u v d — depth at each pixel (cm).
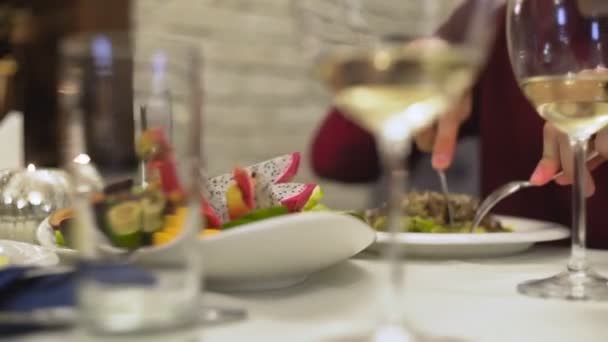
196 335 36
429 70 37
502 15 106
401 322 39
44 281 42
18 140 94
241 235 47
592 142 78
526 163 121
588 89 55
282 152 225
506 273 63
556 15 55
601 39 55
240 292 52
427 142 94
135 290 34
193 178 37
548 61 56
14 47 154
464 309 48
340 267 62
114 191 38
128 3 202
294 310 46
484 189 128
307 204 65
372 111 39
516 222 89
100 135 38
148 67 39
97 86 38
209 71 208
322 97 229
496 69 125
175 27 206
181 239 36
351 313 46
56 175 75
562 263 69
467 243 67
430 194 86
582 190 59
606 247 102
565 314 47
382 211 84
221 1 211
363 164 157
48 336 38
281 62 224
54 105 199
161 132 39
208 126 207
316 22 38
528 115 120
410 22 37
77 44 38
